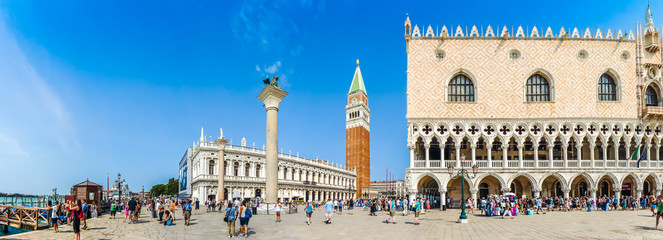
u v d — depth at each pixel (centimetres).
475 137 5612
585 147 6050
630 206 5225
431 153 6209
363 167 17362
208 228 3192
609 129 5631
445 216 4341
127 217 4303
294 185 11194
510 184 5559
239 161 9725
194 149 10138
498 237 2580
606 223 3334
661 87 5809
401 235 2728
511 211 4075
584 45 5791
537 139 5600
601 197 5459
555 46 5781
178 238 2616
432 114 5678
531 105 5666
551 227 3105
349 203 6638
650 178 5766
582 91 5691
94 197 5031
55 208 2941
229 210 2641
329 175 13488
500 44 5794
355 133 17638
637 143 5631
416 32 5866
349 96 18550
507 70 5741
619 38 5822
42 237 2614
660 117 5647
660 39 5862
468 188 6138
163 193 18200
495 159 6034
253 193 9969
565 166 5544
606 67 5756
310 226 3312
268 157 4594
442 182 5538
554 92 5675
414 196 5525
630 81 5769
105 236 2708
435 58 5797
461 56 5788
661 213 2897
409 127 5662
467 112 5672
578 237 2527
